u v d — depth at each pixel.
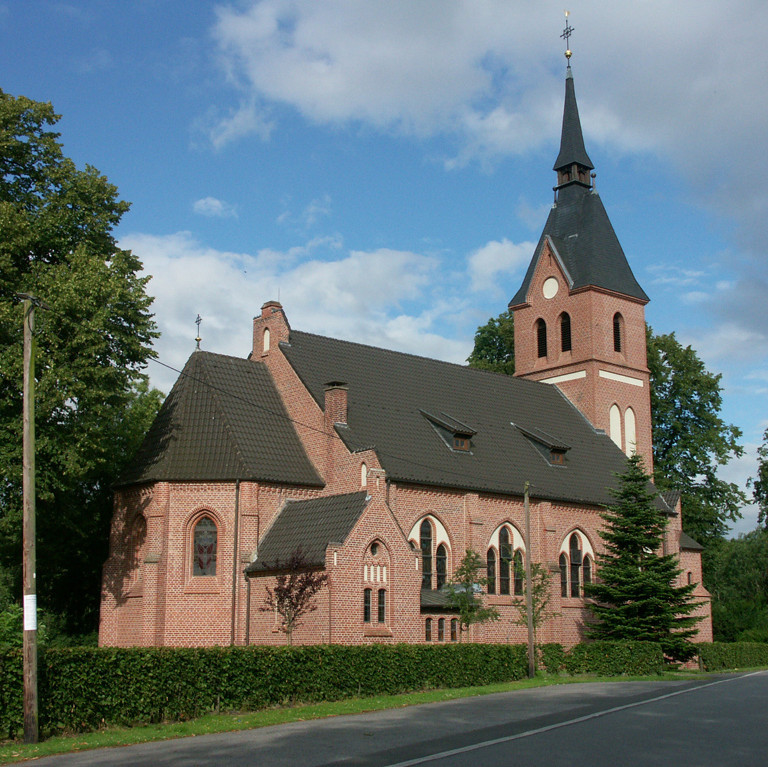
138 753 22.38
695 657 58.56
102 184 46.09
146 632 44.72
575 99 76.12
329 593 41.19
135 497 47.75
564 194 75.38
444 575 51.56
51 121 45.19
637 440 71.94
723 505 81.88
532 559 56.25
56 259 45.03
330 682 33.66
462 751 20.58
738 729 24.02
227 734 25.50
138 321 44.53
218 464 46.69
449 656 39.03
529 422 64.12
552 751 20.34
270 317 54.78
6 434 39.41
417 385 59.19
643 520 55.09
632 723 25.30
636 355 73.50
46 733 25.83
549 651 47.81
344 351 57.38
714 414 82.06
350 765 19.25
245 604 44.94
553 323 72.81
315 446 50.34
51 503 46.75
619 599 54.56
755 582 110.12
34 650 25.38
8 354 38.38
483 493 54.06
